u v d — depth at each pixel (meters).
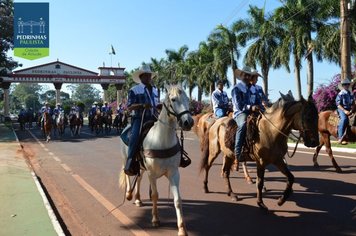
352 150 14.97
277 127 6.73
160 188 9.22
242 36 36.84
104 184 9.83
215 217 6.82
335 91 20.52
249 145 7.21
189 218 6.78
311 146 6.66
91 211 7.40
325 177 9.97
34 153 16.86
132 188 7.26
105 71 58.00
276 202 7.70
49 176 11.10
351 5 23.80
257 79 7.98
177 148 5.88
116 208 7.55
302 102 6.66
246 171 9.70
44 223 6.35
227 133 7.85
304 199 7.86
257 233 5.95
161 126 5.77
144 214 7.09
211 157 8.52
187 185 9.45
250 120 7.22
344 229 6.04
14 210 7.14
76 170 12.08
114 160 14.23
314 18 30.64
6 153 15.96
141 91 6.49
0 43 36.50
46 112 23.67
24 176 10.51
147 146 5.94
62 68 55.66
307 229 6.07
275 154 6.84
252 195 8.32
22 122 37.78
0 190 8.81
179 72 48.59
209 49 45.91
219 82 10.71
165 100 5.75
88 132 32.00
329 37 28.75
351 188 8.70
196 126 11.61
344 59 18.36
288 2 31.16
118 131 30.59
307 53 30.67
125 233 6.12
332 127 10.84
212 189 8.95
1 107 106.88
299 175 10.32
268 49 34.66
